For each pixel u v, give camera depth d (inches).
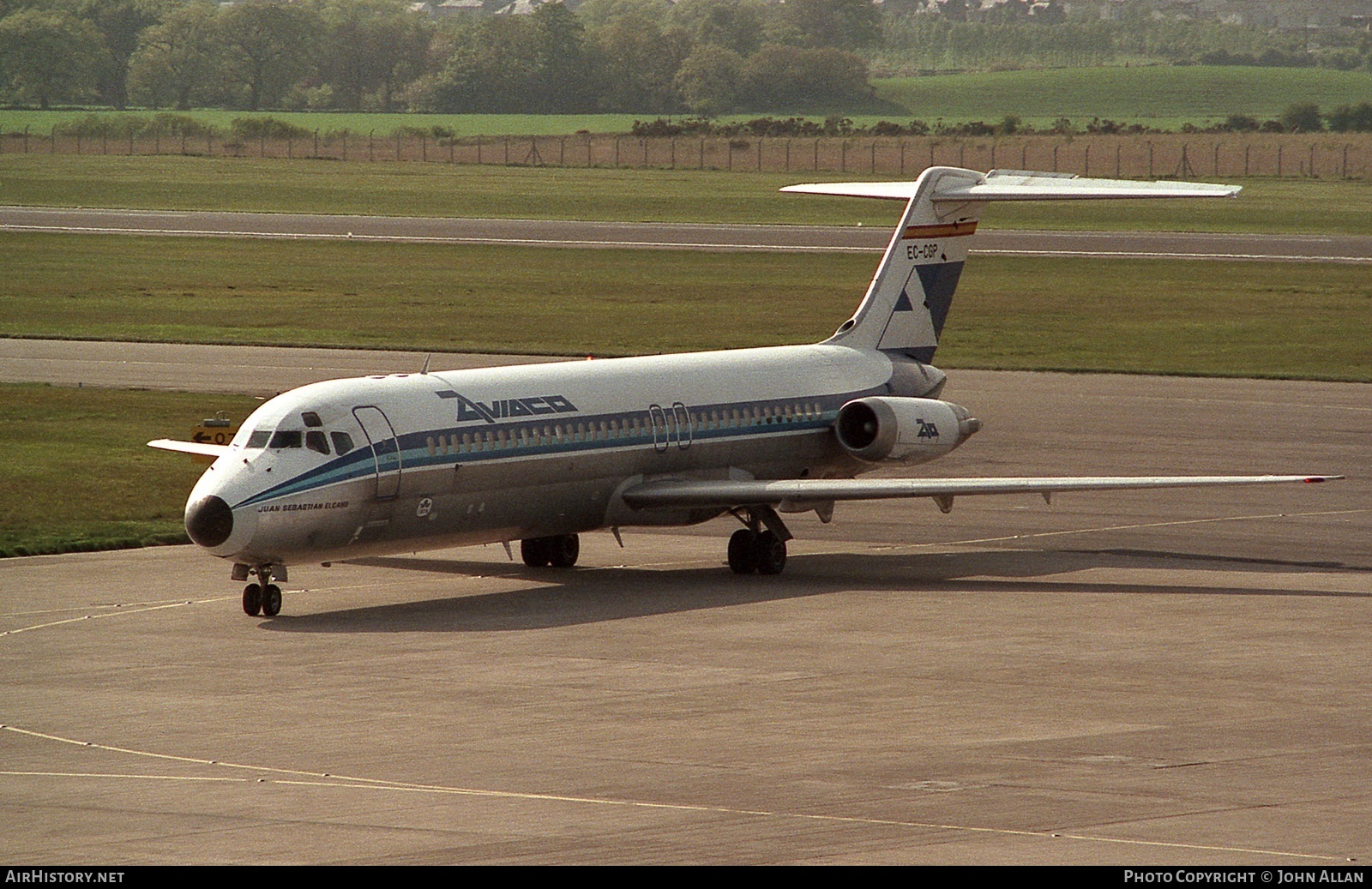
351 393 4731.8
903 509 6520.7
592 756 3147.1
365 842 2645.2
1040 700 3587.6
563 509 5093.5
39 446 7485.2
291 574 5246.1
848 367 5935.0
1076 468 7160.4
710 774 3019.2
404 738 3292.3
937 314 6318.9
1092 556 5575.8
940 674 3838.6
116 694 3678.6
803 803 2834.6
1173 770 3026.6
